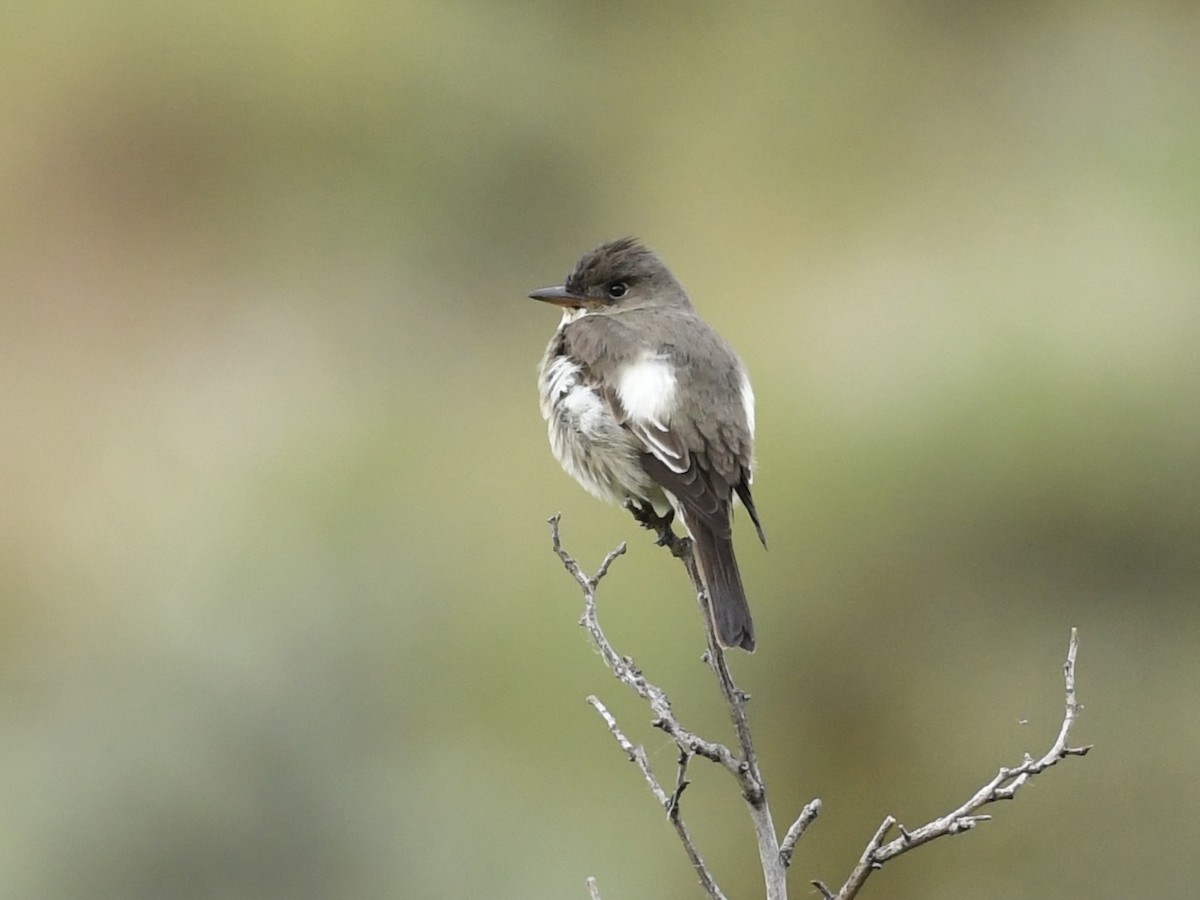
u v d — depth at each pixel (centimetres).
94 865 1114
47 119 2025
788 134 1967
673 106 2023
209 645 1198
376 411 1540
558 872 1157
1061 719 1318
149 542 1370
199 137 2020
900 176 1855
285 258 1980
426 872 1145
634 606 1243
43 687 1209
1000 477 1338
